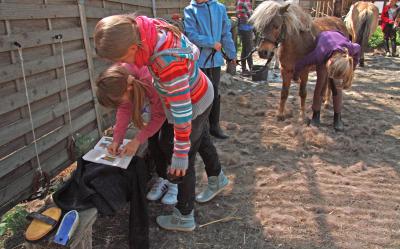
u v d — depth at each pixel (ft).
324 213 9.66
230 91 20.06
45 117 9.70
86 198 6.84
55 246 6.10
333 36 13.80
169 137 7.58
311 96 19.75
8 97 8.38
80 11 11.23
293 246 8.47
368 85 22.38
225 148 13.34
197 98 7.04
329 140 13.62
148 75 7.00
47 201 9.47
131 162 7.43
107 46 5.40
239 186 10.86
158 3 18.29
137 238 7.58
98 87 6.41
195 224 8.93
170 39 5.89
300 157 12.76
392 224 9.26
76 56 11.14
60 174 11.36
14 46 8.50
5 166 8.36
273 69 25.73
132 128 10.53
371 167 12.08
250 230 8.98
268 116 16.67
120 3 14.30
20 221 8.73
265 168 11.81
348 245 8.52
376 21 26.89
